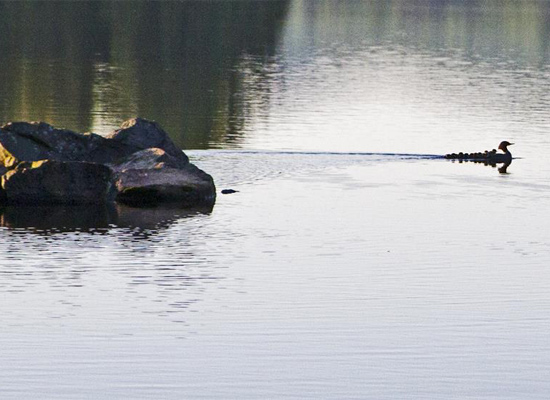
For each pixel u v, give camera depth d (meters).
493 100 192.38
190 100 188.62
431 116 172.88
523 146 145.75
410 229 98.94
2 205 109.62
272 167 127.69
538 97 197.12
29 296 77.50
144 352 66.44
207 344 67.81
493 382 62.34
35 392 60.50
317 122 165.25
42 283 80.88
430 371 63.81
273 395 60.44
